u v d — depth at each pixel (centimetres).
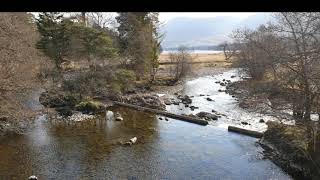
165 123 4578
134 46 7412
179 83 8331
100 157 3297
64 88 5825
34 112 4481
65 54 7281
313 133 2739
